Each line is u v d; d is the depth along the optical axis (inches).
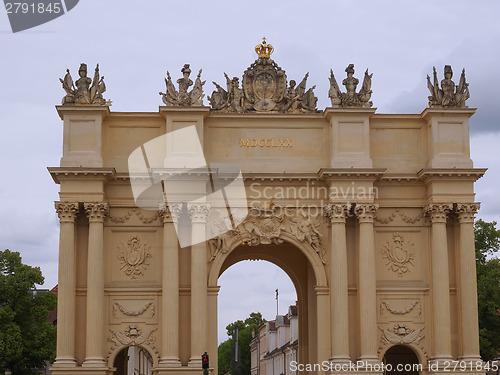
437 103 3225.9
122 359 3430.1
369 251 3125.0
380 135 3257.9
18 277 4559.5
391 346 3159.5
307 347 3558.1
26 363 4579.2
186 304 3132.4
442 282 3137.3
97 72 3184.1
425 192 3230.8
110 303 3127.5
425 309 3184.1
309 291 3383.4
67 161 3102.9
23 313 4623.5
